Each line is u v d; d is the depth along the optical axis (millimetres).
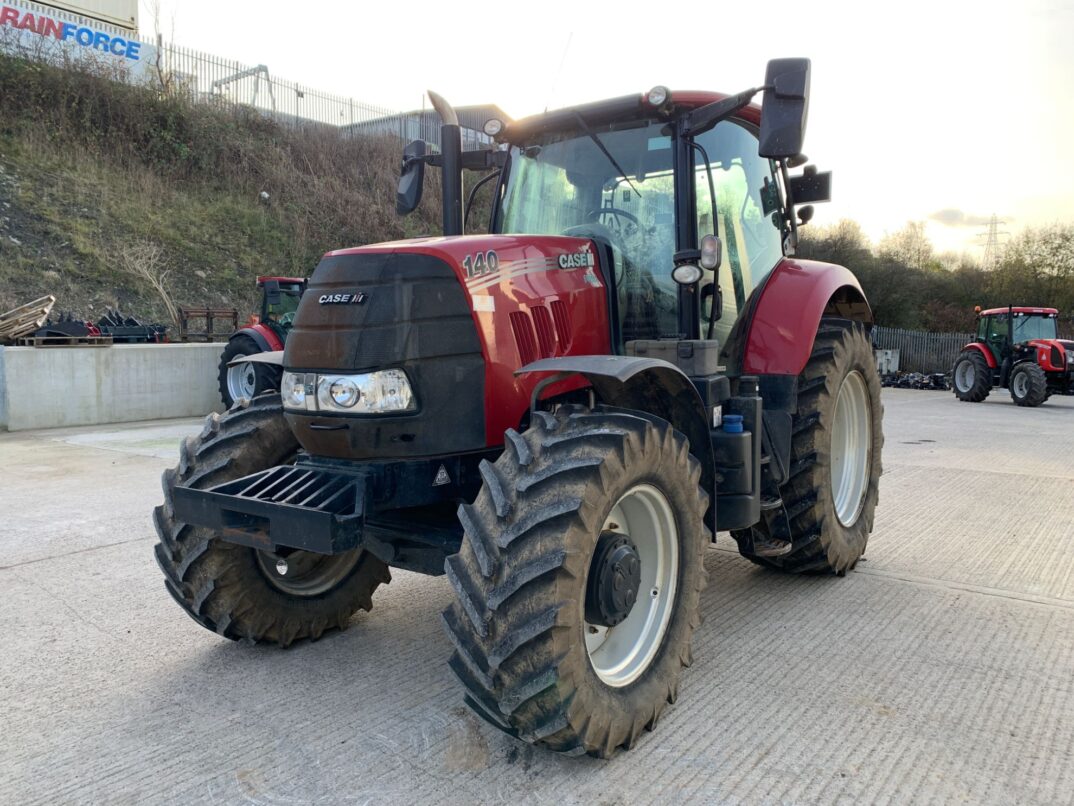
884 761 2250
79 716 2557
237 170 17984
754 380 3375
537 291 2795
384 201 19453
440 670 2918
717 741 2373
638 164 3318
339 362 2451
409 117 22672
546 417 2336
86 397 9828
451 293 2531
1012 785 2129
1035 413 12820
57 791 2127
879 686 2740
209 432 3039
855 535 4008
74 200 14836
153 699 2678
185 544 2881
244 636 3014
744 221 3666
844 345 3871
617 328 3154
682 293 3143
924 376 20438
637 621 2486
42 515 5211
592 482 2125
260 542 2512
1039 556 4320
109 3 18000
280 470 2701
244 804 2066
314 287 2584
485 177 3732
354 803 2066
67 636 3238
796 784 2137
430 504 2820
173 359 10648
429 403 2492
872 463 4277
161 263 14664
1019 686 2732
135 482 6266
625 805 2047
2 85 15508
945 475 6703
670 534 2514
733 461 3002
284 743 2379
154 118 17172
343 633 3299
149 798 2094
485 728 2461
